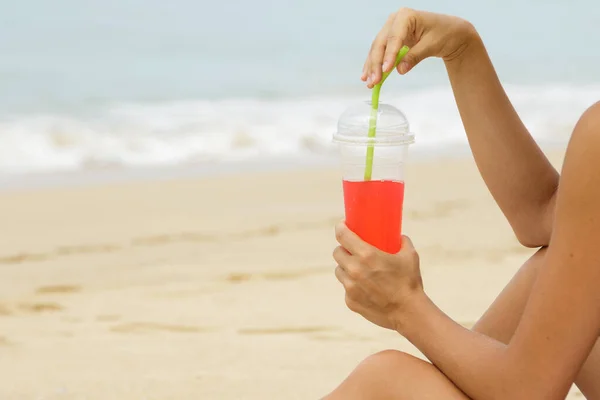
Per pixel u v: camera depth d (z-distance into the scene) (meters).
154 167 12.12
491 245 7.30
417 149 13.75
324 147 13.65
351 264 1.99
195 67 20.14
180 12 25.47
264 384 4.08
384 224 2.01
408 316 1.99
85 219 8.86
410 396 1.97
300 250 7.38
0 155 12.26
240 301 5.86
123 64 19.89
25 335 5.16
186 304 5.80
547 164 2.46
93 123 14.20
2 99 15.69
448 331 1.96
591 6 29.45
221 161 12.67
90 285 6.41
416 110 16.06
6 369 4.44
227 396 3.92
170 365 4.45
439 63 20.34
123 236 8.05
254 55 21.84
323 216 8.81
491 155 2.43
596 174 1.71
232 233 8.08
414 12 2.21
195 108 15.85
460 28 2.28
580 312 1.77
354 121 2.05
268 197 9.91
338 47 22.98
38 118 14.20
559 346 1.80
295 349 4.72
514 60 22.66
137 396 3.96
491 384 1.88
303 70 20.16
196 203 9.59
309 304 5.74
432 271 6.41
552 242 1.81
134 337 5.07
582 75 20.25
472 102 2.40
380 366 2.01
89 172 11.70
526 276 2.43
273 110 15.83
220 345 4.84
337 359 4.52
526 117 15.88
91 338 5.05
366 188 2.00
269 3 27.52
